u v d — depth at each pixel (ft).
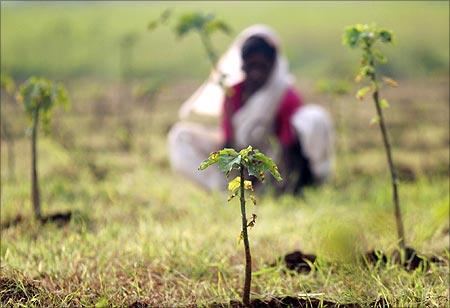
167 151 48.11
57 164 40.40
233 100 37.06
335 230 20.27
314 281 19.33
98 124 60.95
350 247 20.10
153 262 20.65
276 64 36.63
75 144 47.98
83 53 106.93
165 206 29.78
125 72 95.81
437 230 23.95
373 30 20.40
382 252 20.36
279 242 22.94
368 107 68.49
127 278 19.65
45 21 122.62
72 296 18.01
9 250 21.42
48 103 25.23
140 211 28.27
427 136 52.95
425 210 26.94
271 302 17.99
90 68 100.94
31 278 19.19
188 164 36.96
